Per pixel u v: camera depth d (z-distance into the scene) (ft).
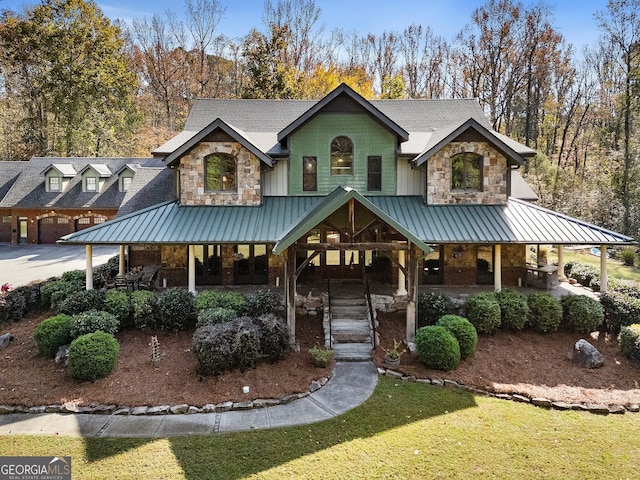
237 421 33.53
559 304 51.62
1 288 64.39
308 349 47.52
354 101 65.21
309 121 65.36
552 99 176.55
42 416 33.96
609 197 120.47
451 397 37.60
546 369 43.16
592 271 69.87
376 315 54.70
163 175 83.82
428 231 57.72
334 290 61.77
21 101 181.78
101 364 39.11
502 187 63.36
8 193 130.72
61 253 115.44
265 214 61.67
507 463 28.12
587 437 31.50
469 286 66.08
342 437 31.19
